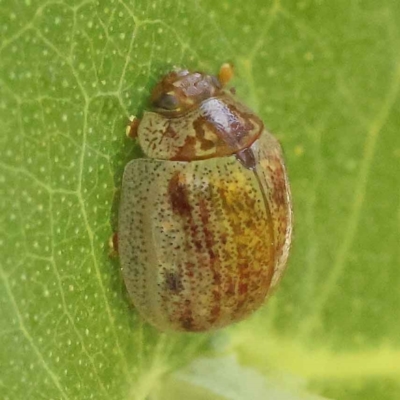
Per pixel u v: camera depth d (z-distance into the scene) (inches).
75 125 2.3
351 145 2.6
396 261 2.6
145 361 2.5
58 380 2.3
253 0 2.4
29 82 2.2
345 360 2.6
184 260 2.4
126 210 2.4
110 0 2.3
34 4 2.2
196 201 2.4
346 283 2.6
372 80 2.5
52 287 2.3
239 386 2.6
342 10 2.5
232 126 2.4
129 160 2.4
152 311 2.4
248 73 2.5
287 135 2.5
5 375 2.3
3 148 2.2
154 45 2.4
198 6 2.4
